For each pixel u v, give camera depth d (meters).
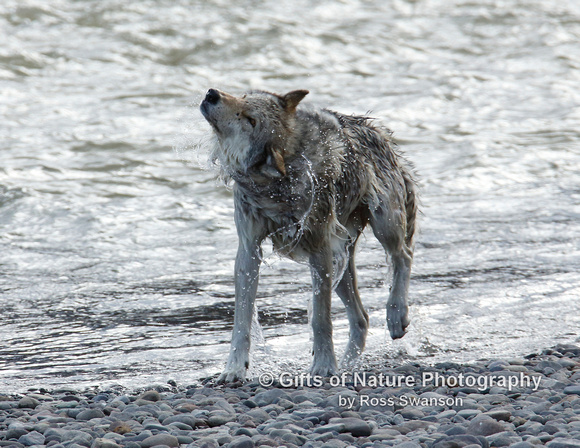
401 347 22.81
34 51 82.25
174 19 96.25
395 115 68.12
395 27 105.50
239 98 18.69
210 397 17.39
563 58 94.94
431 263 32.75
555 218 40.19
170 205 42.09
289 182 19.14
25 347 23.19
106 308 27.20
